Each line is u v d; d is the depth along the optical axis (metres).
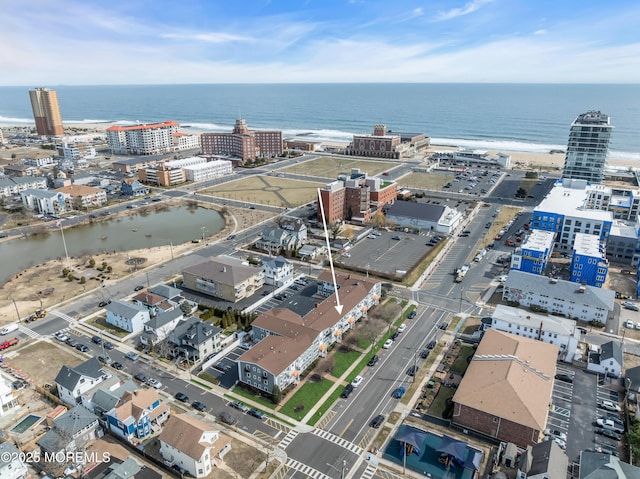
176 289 144.12
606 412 96.00
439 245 190.88
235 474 80.88
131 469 78.12
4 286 157.00
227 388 104.94
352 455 85.38
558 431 90.50
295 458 84.62
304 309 132.62
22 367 112.50
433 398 100.62
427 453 85.56
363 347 119.50
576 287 135.62
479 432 90.75
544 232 176.88
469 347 118.88
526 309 138.38
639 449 81.56
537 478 75.81
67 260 179.00
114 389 101.00
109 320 132.75
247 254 182.62
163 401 100.19
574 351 111.81
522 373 96.31
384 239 199.75
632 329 127.75
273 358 102.69
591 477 75.56
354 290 133.62
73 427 87.50
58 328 130.50
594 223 176.50
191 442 81.38
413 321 132.38
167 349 116.38
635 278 159.62
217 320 132.88
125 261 177.25
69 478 79.25
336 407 98.00
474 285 155.38
